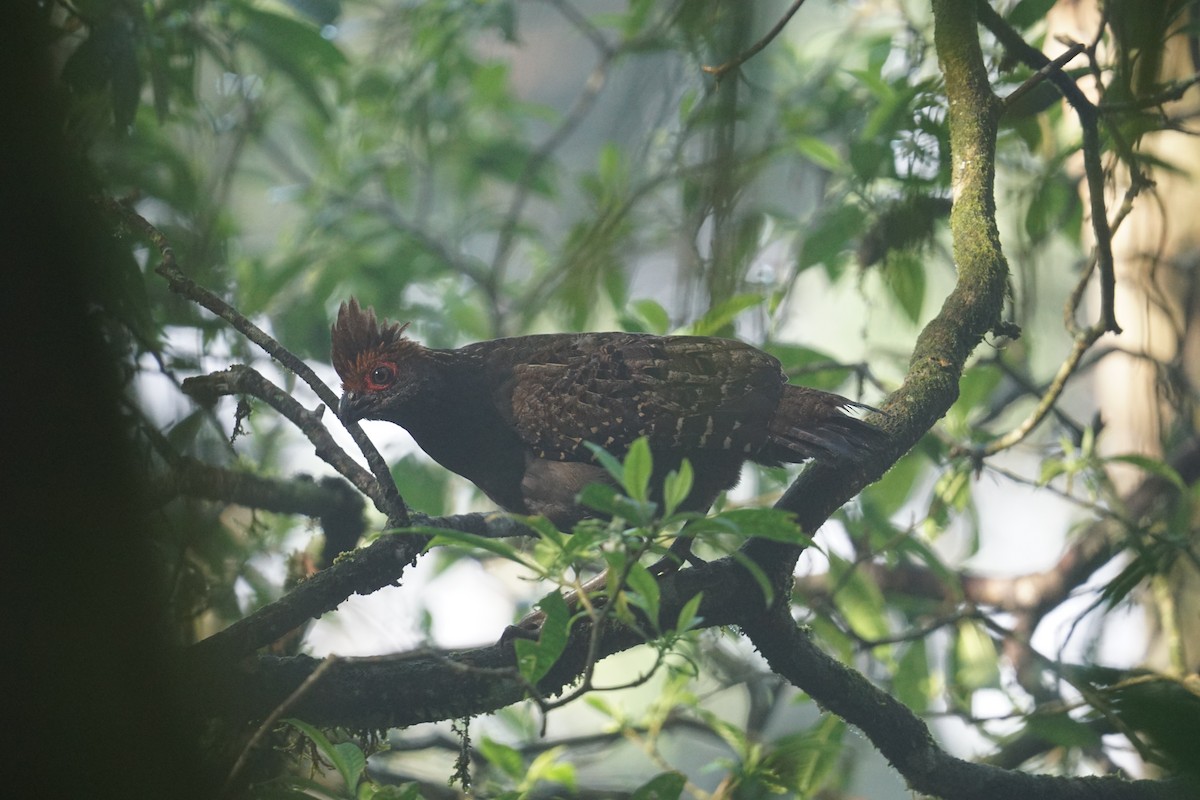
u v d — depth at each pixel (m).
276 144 15.09
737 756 9.14
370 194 13.54
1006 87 10.10
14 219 4.68
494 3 11.34
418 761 10.91
